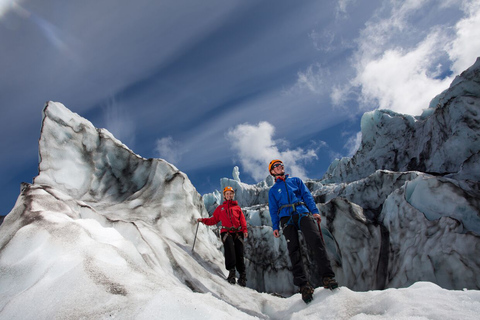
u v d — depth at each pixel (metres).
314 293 2.45
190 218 4.66
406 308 1.69
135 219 3.70
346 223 5.04
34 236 1.72
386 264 4.34
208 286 2.96
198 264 3.53
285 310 2.55
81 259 1.57
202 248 4.38
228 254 3.75
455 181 4.32
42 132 4.12
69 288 1.38
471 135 5.13
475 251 3.38
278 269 5.86
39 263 1.56
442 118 5.97
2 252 1.68
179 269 2.86
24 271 1.54
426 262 3.68
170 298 1.30
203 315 1.29
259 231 6.57
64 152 4.29
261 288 5.83
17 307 1.31
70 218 2.15
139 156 5.18
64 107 4.64
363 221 4.92
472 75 5.56
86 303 1.30
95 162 4.70
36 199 2.33
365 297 2.15
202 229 4.99
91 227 2.15
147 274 1.75
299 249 2.56
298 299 2.66
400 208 4.61
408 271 3.84
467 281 3.28
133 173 4.99
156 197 4.53
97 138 4.96
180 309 1.26
